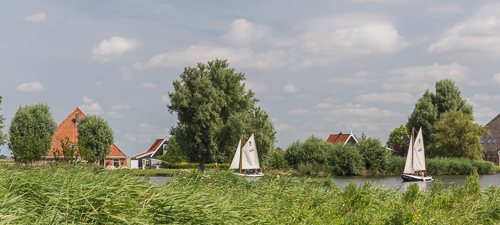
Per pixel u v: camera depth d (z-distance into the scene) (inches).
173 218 201.9
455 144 2330.2
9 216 163.9
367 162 2180.1
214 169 564.1
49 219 177.0
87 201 191.5
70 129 2433.6
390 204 425.4
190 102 1875.0
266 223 275.7
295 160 2204.7
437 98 2758.4
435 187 487.5
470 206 390.0
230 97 1953.7
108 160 2449.6
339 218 348.2
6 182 209.3
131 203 203.3
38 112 2055.9
